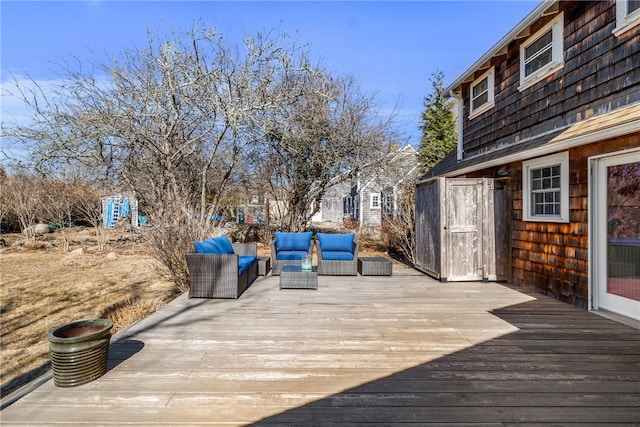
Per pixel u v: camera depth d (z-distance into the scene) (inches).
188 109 398.9
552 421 88.0
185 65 375.2
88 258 431.5
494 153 279.7
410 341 139.7
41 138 350.3
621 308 166.1
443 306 189.8
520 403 95.7
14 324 218.5
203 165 434.0
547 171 215.8
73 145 358.3
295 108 441.7
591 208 178.5
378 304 193.8
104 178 400.5
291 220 504.1
